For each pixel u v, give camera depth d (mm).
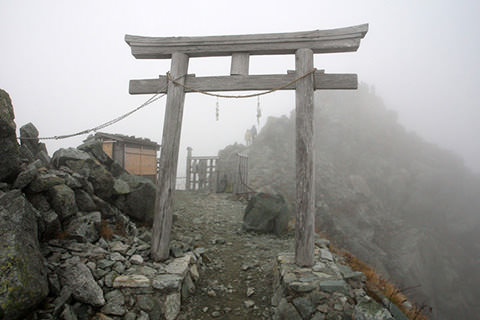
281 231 7758
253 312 3953
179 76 5176
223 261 5641
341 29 4840
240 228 8031
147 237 5281
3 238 2750
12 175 4215
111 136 9633
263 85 5066
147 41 5359
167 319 3539
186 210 9555
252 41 5105
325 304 3568
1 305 2279
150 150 11438
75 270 3383
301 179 4590
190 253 5066
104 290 3484
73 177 5043
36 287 2635
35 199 4137
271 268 5301
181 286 3971
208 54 5367
